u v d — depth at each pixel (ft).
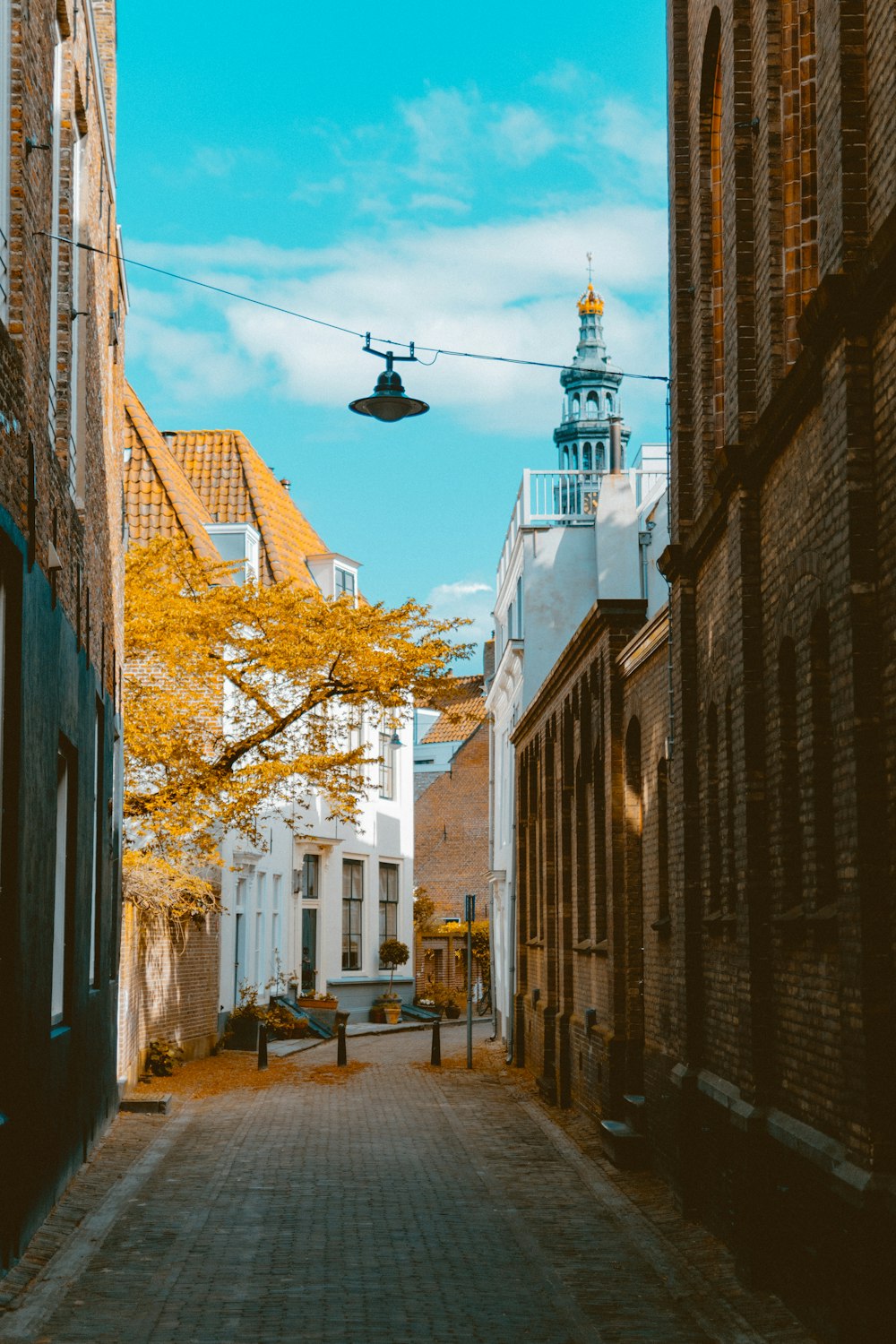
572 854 73.31
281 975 117.39
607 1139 53.47
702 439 44.65
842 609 27.61
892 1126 25.91
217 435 132.77
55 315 43.39
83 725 48.93
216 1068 86.94
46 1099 39.17
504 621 128.67
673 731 46.06
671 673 46.62
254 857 108.58
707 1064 42.19
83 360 49.42
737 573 36.94
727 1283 34.14
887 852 26.37
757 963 35.19
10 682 34.12
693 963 43.45
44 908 38.22
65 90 44.88
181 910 82.38
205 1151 54.85
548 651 106.42
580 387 237.66
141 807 80.23
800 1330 29.40
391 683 83.56
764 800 35.78
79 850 47.21
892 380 25.93
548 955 77.87
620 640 58.80
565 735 73.97
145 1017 81.15
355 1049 105.91
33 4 36.24
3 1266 32.91
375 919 139.44
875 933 26.27
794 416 32.01
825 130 29.25
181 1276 34.76
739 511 36.73
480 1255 37.68
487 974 161.99
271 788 83.10
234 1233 39.99
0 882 33.65
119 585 68.80
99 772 56.39
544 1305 32.58
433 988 152.05
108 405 61.26
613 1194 46.32
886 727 26.43
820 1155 28.73
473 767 187.62
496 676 117.60
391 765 145.48
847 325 27.25
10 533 32.99
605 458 235.20
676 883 45.47
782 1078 33.65
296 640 83.82
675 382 47.06
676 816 45.73
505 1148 57.21
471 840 185.88
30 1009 35.86
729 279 39.60
